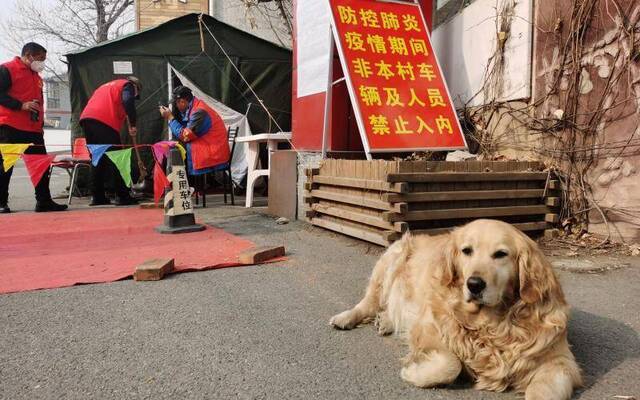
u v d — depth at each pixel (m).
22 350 2.77
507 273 2.40
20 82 7.26
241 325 3.20
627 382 2.49
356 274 4.37
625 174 5.08
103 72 9.87
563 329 2.36
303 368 2.62
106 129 8.36
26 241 5.54
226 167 8.46
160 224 6.62
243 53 10.55
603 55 5.18
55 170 21.50
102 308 3.45
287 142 8.52
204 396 2.32
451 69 7.46
